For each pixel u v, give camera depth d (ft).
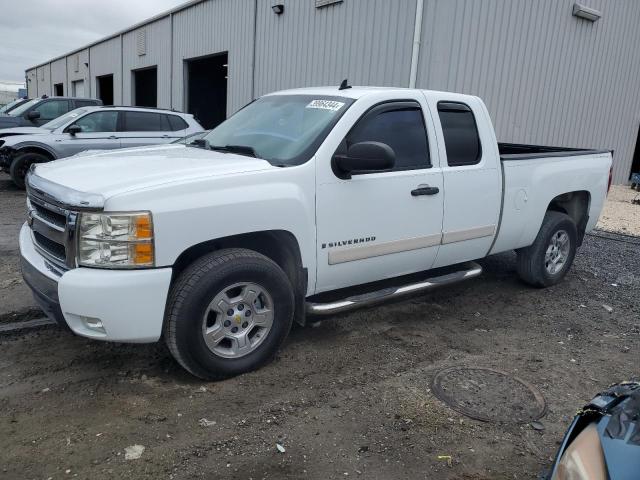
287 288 13.20
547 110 43.68
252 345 13.08
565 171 19.89
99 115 39.17
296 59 46.29
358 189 14.01
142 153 14.82
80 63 109.81
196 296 11.79
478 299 19.48
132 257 11.08
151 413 11.41
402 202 14.92
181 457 10.07
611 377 14.08
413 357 14.58
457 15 34.91
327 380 13.14
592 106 47.98
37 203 12.60
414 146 15.48
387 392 12.69
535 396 12.82
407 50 36.14
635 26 49.90
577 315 18.39
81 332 11.35
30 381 12.51
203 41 61.46
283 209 12.73
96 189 11.29
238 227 12.17
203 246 12.76
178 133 41.14
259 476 9.68
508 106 40.11
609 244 29.17
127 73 85.46
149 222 11.07
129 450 10.19
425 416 11.76
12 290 17.92
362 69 39.65
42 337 14.79
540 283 20.44
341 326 16.42
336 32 41.65
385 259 14.98
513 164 17.93
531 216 18.90
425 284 16.26
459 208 16.40
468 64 36.60
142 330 11.38
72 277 11.02
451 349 15.24
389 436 11.02
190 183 11.64
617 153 53.52
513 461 10.46
